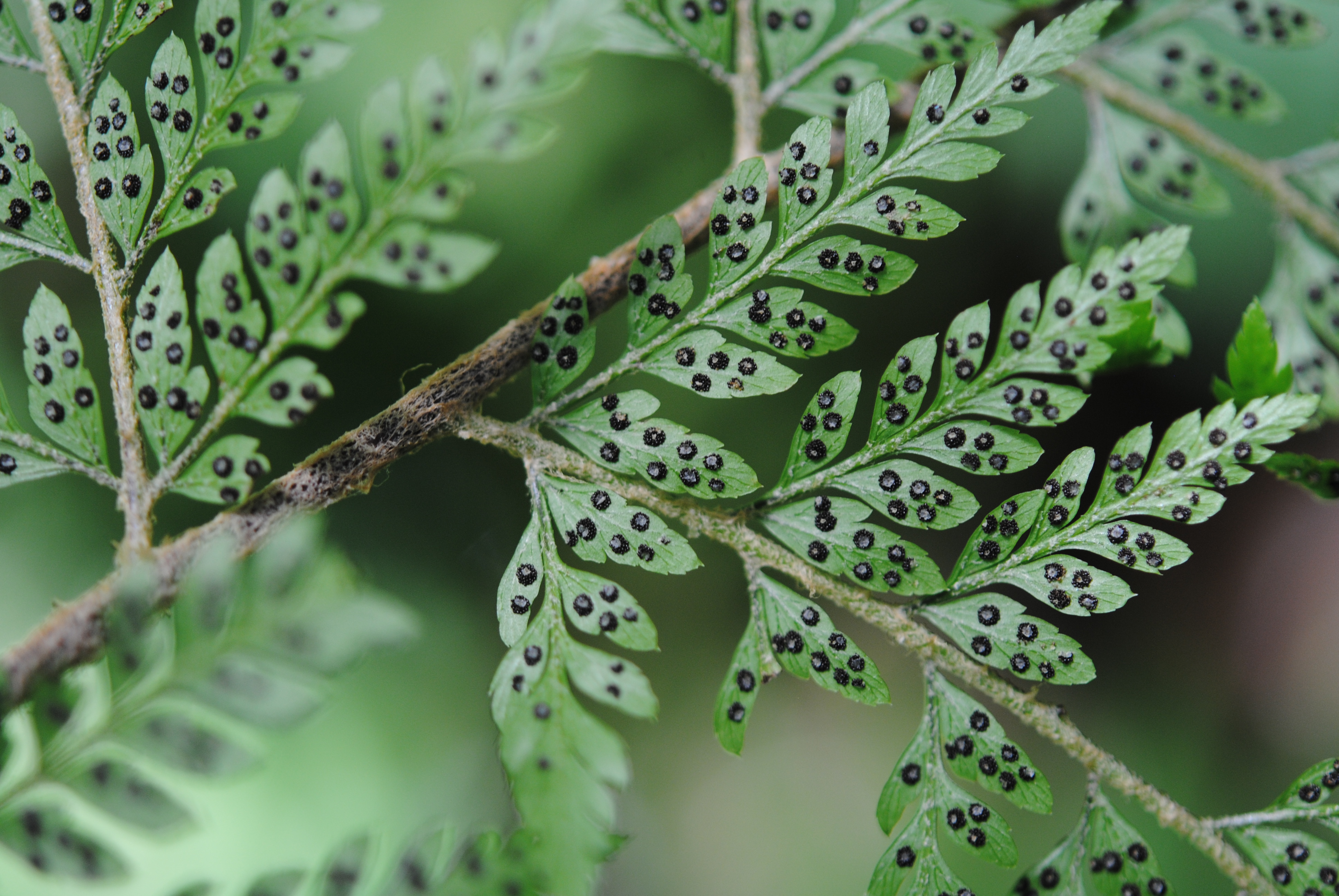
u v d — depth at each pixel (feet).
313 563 1.02
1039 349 1.10
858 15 1.14
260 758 1.03
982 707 1.10
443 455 1.52
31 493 1.28
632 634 1.08
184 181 1.08
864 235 1.46
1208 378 1.48
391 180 1.06
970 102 1.09
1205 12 1.18
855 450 1.47
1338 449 1.64
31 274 1.30
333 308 1.07
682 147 1.35
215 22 1.08
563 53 1.05
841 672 1.09
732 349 1.10
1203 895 1.33
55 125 1.28
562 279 1.36
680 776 1.67
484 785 1.35
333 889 1.04
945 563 1.63
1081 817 1.10
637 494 1.10
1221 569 1.73
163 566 1.06
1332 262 1.18
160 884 1.23
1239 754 1.57
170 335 1.07
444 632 1.41
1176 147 1.18
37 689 1.04
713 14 1.13
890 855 1.09
